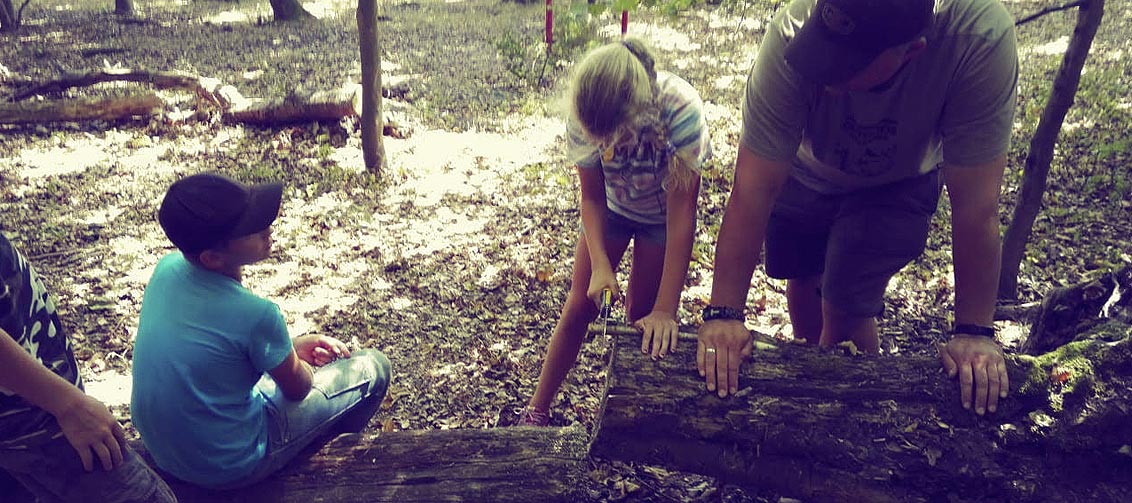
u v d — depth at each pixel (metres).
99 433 1.88
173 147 7.25
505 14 13.83
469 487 2.35
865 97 2.14
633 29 11.50
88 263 5.25
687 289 4.77
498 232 5.61
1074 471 1.97
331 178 6.50
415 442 2.51
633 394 2.11
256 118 7.55
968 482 1.97
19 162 6.96
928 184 2.63
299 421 2.46
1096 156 6.17
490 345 4.31
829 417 2.05
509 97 8.66
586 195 2.91
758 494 2.60
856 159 2.36
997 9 1.96
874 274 2.72
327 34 13.03
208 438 2.20
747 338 2.14
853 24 1.84
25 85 8.75
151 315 2.23
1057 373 2.05
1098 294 2.73
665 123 2.55
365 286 4.92
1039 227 5.30
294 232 5.63
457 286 4.89
